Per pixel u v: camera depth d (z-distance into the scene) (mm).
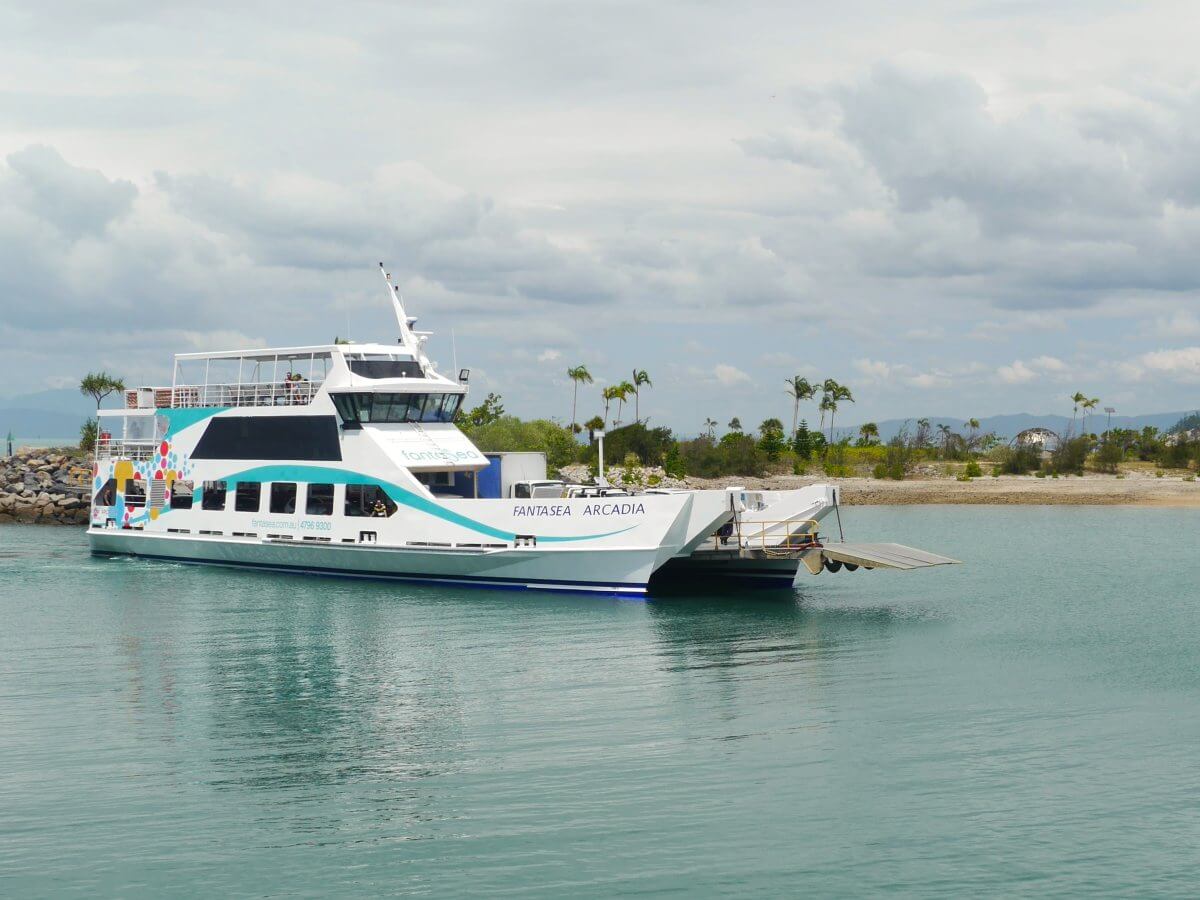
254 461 44219
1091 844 17656
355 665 28734
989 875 16641
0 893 16016
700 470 121312
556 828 18109
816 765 20938
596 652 30078
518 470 43812
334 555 41906
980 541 65688
